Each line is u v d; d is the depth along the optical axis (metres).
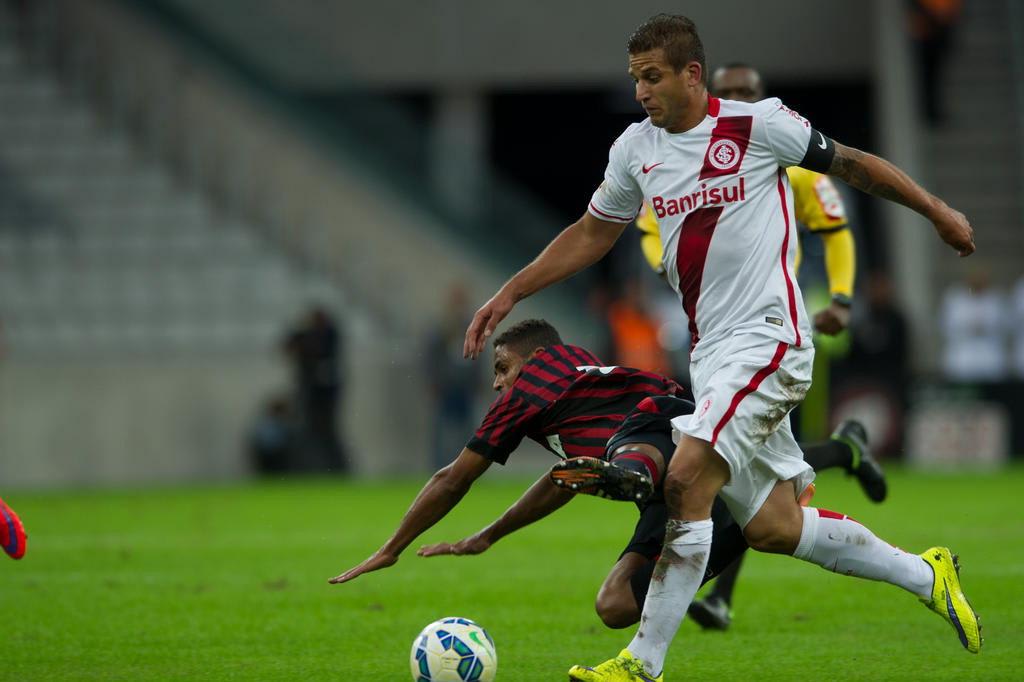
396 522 39.25
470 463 16.89
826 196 23.67
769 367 15.95
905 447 59.38
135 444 62.38
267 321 70.44
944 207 16.47
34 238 72.00
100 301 70.12
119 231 72.38
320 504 45.97
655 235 23.84
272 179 75.00
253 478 62.53
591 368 17.42
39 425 61.88
